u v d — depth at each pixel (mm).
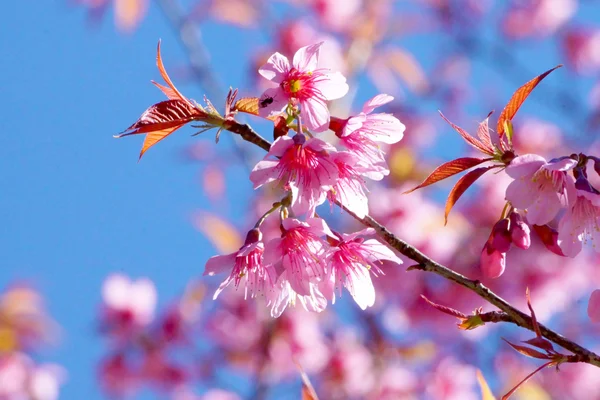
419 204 9008
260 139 3795
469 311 8734
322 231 3615
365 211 3799
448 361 9797
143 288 9391
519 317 3596
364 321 9867
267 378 9055
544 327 3559
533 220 3639
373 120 4008
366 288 3816
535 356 3498
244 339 9359
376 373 9664
